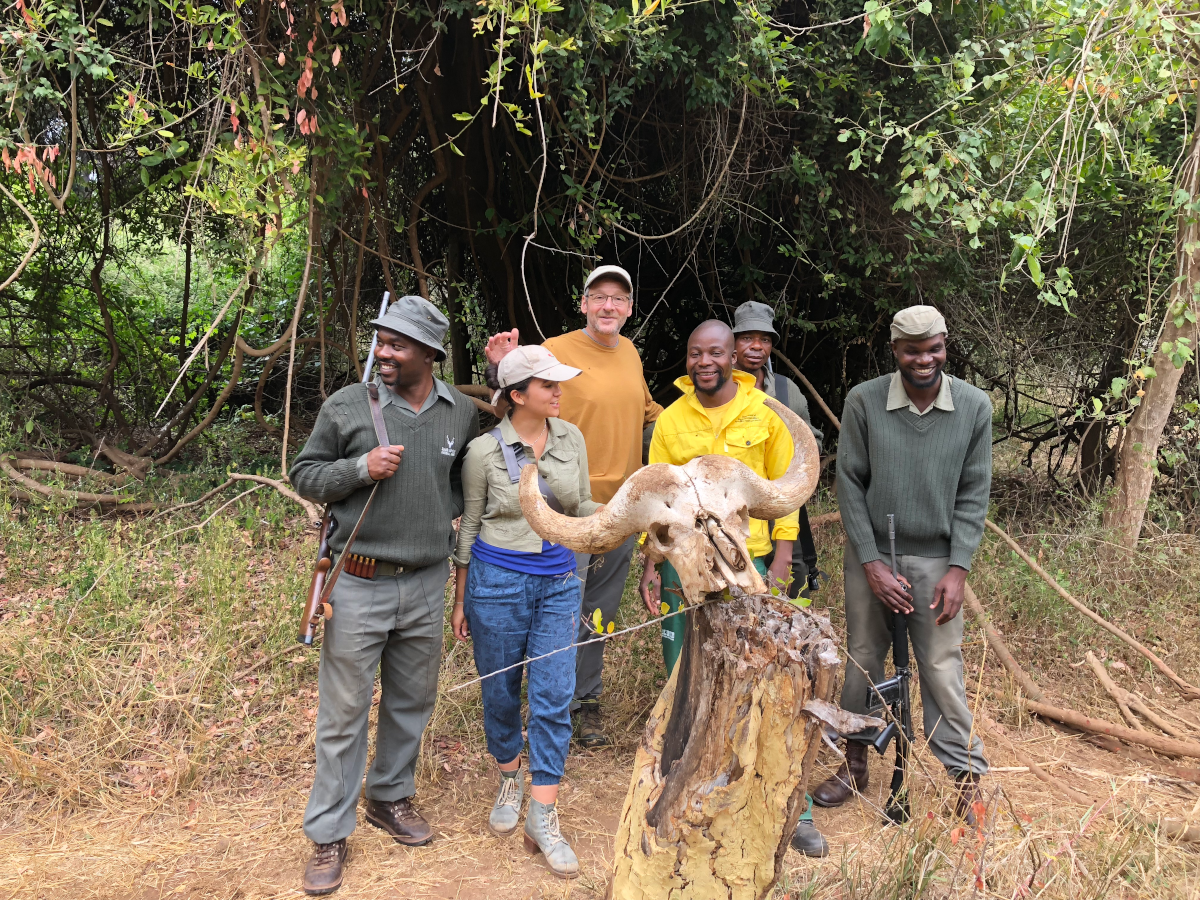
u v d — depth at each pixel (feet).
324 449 9.69
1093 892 8.77
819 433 13.08
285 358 28.45
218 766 11.96
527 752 12.48
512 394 9.96
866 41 14.79
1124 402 19.92
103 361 27.89
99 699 13.05
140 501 20.98
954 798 10.66
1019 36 16.35
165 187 18.84
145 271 32.35
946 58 17.71
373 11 15.29
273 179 13.75
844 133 14.97
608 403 12.39
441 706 13.20
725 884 6.24
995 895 8.59
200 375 28.50
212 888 9.63
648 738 7.07
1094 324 22.97
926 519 10.69
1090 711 14.16
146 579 16.30
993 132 17.08
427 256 26.05
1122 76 14.75
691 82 17.21
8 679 12.98
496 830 10.72
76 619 14.69
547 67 14.97
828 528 20.94
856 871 9.31
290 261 25.73
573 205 20.38
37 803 11.14
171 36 15.23
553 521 6.75
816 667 5.81
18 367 25.75
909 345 10.28
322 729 9.68
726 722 6.02
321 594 9.46
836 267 20.61
